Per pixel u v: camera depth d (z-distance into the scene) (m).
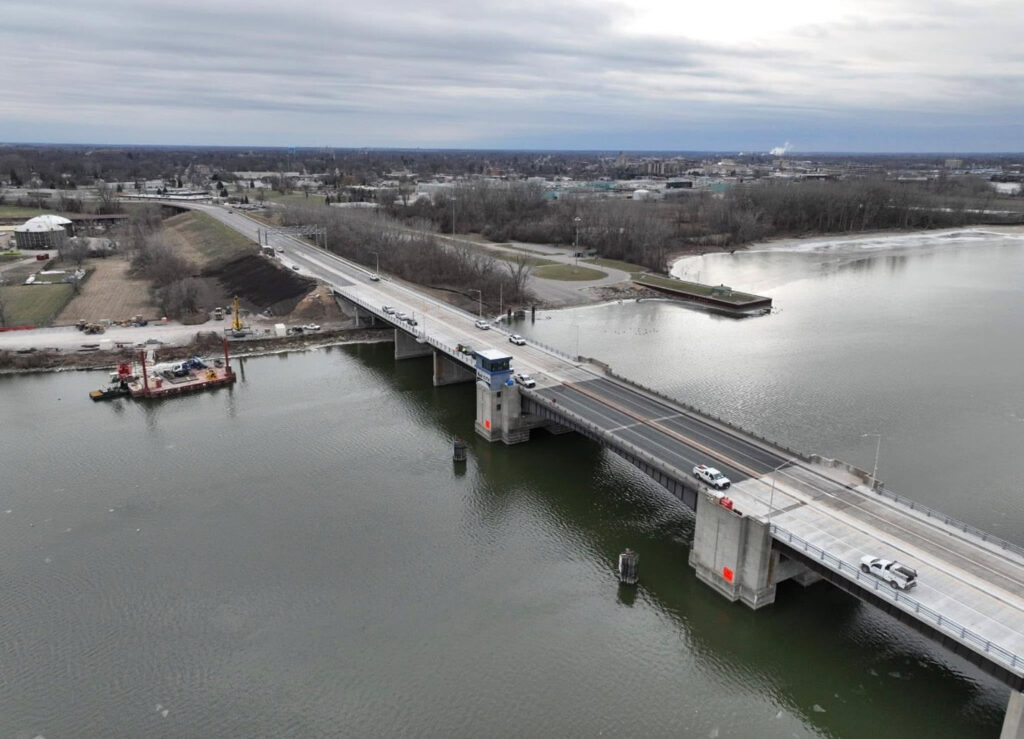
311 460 95.75
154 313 164.00
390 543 76.81
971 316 172.50
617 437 82.12
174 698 56.69
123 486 88.56
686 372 130.00
